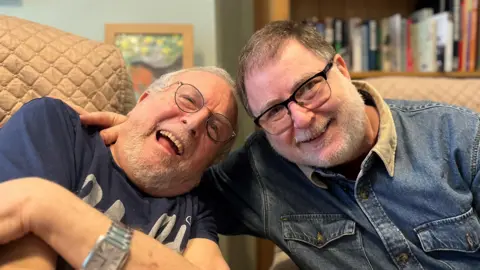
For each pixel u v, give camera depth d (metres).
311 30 0.98
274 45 0.92
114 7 1.66
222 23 1.85
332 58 0.95
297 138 0.92
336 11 1.96
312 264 1.02
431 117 0.99
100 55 1.23
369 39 1.77
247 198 1.13
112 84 1.23
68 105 0.98
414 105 1.05
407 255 0.94
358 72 1.74
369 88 1.03
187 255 0.92
